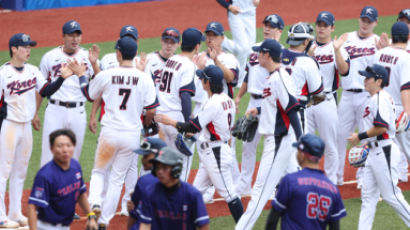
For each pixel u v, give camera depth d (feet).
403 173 122.42
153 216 68.74
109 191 95.96
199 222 67.56
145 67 109.09
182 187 67.62
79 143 109.40
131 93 94.68
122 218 105.60
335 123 113.70
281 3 312.91
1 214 97.45
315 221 71.15
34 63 213.25
